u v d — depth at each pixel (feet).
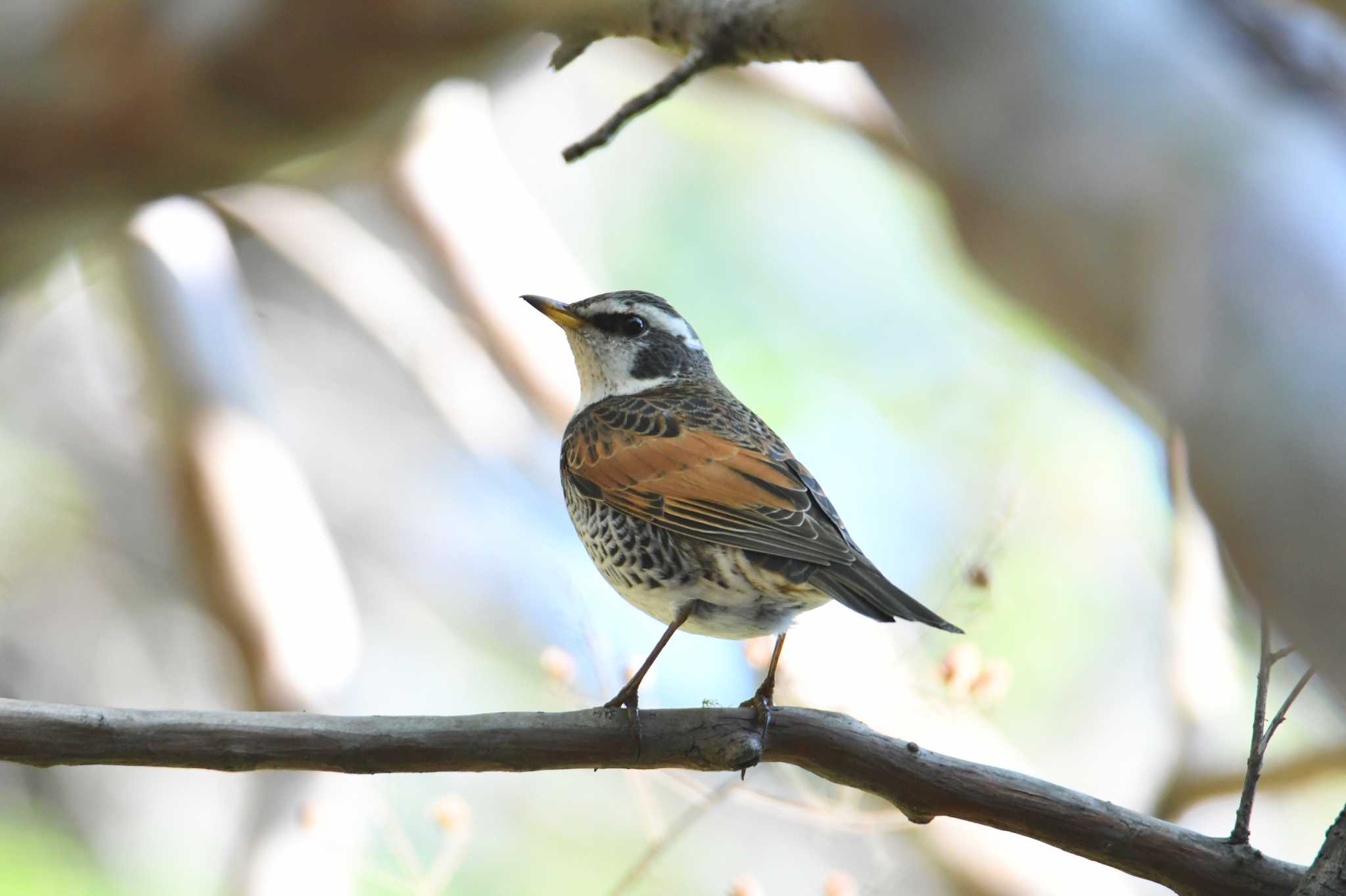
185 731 21.30
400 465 60.49
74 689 55.06
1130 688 49.14
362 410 60.95
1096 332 10.20
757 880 39.27
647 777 37.22
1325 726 39.50
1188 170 9.78
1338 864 19.66
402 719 22.20
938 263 53.57
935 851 41.55
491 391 53.72
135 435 55.01
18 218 18.74
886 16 11.19
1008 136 10.55
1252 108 9.89
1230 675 41.09
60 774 51.98
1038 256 10.41
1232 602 38.73
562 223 61.26
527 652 56.80
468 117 53.57
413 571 58.90
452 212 52.49
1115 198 10.03
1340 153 9.61
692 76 24.82
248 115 17.75
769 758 23.56
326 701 45.03
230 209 53.16
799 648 37.09
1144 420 11.61
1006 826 22.84
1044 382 54.29
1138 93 10.17
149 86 17.25
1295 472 8.81
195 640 56.65
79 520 56.65
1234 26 10.32
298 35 16.85
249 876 38.65
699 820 43.32
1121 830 22.34
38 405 56.49
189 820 52.70
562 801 49.70
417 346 53.98
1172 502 20.52
